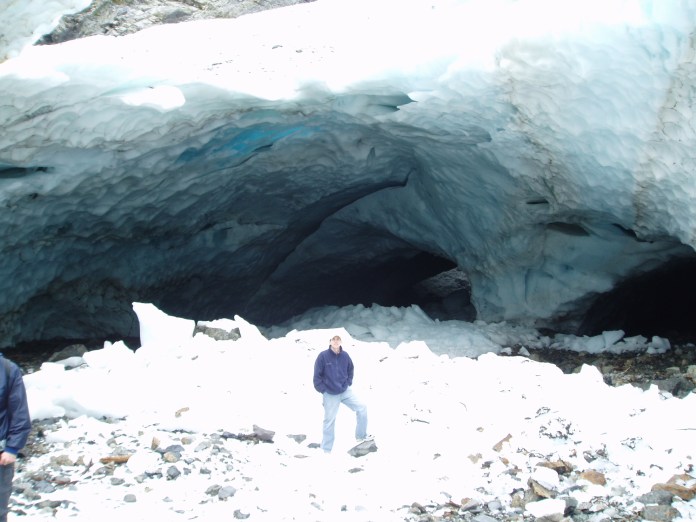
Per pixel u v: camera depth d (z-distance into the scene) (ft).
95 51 24.73
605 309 38.96
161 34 39.50
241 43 36.45
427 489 16.51
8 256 31.45
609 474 16.94
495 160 32.27
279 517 15.19
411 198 41.78
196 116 29.37
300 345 25.93
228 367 23.39
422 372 23.80
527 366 23.47
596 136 25.93
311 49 33.94
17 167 28.09
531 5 26.09
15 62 23.62
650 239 31.32
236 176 36.58
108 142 28.02
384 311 41.60
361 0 41.19
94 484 16.44
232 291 46.32
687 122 22.89
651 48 22.17
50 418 20.42
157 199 34.37
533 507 15.57
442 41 27.48
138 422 20.08
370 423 20.26
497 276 39.75
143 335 25.82
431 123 30.73
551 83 25.22
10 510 15.06
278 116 31.89
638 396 20.79
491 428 19.34
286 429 19.98
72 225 32.60
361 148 36.45
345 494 16.25
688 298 41.73
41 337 36.83
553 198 32.48
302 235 46.32
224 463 17.63
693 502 15.61
